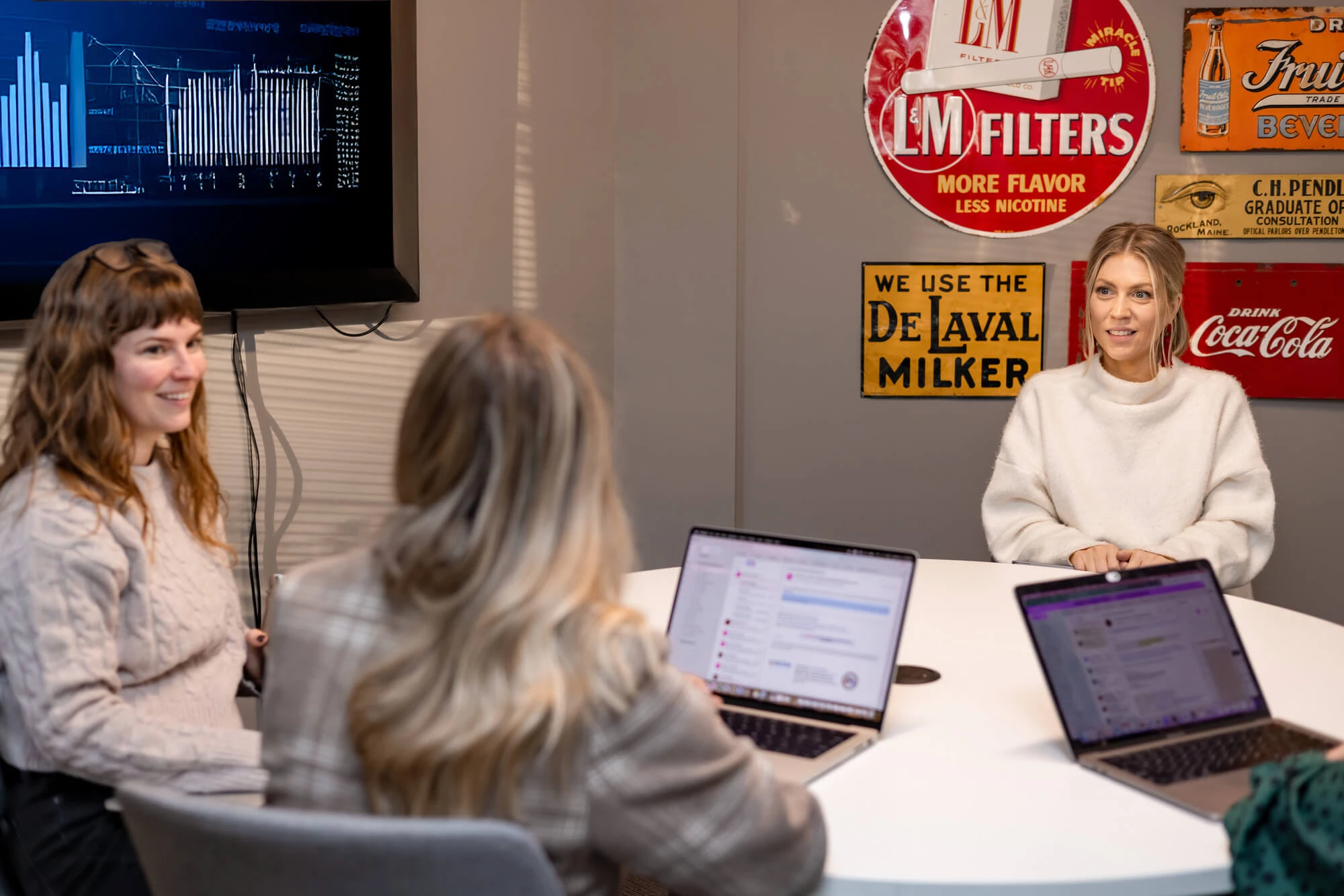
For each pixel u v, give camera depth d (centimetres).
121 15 220
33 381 155
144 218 226
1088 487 279
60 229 214
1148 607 152
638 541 372
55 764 146
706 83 358
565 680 94
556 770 95
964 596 220
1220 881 114
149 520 157
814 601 158
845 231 366
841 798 130
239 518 258
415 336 298
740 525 376
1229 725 149
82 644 145
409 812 97
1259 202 352
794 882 105
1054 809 127
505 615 94
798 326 370
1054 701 141
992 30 354
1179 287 276
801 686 154
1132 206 357
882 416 371
